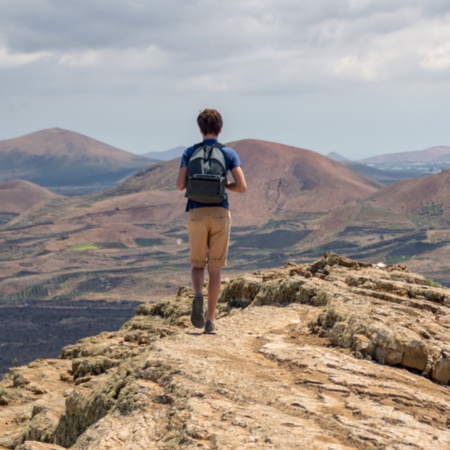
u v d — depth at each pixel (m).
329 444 6.80
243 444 6.80
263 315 10.38
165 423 7.31
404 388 8.05
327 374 8.17
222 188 8.80
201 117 8.86
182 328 12.76
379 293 10.71
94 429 7.48
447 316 9.98
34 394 11.82
